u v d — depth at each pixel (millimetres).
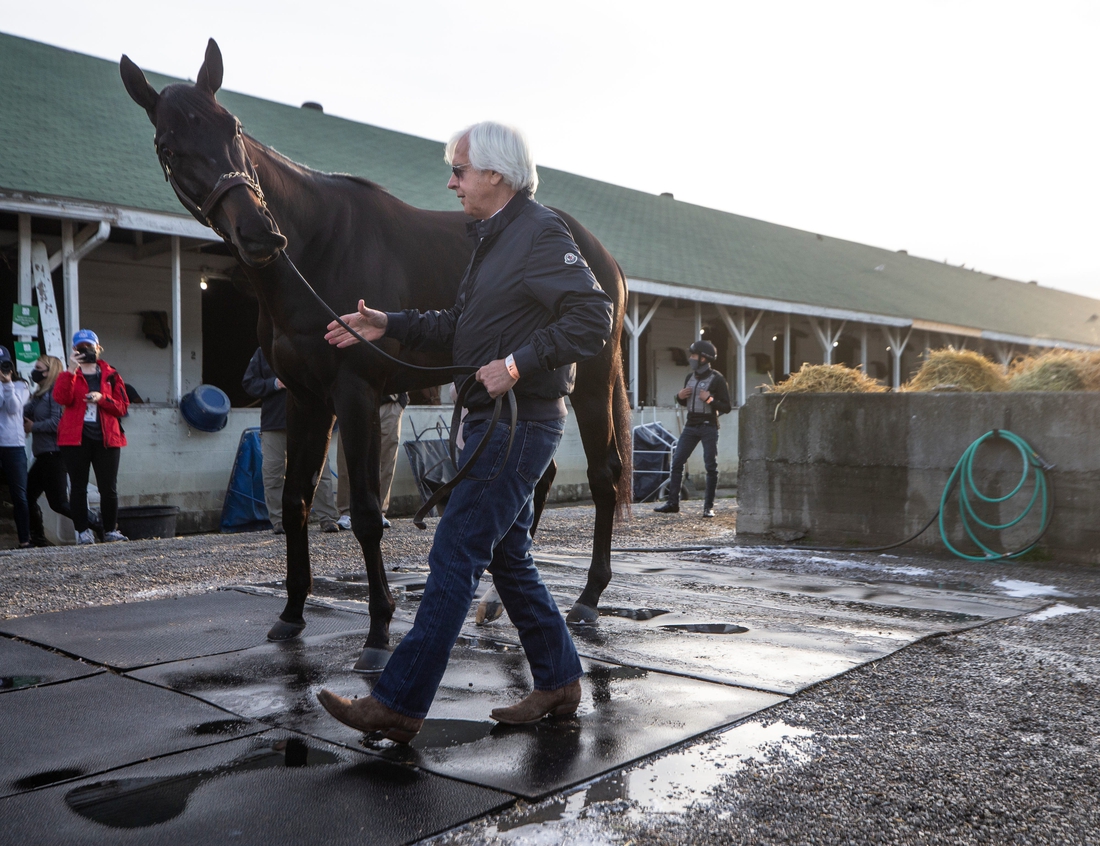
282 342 3217
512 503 2322
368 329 2602
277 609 3955
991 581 4918
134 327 11664
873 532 6246
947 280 27844
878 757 2252
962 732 2434
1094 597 4441
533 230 2318
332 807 1948
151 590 4574
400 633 3432
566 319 2223
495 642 3365
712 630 3602
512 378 2197
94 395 7328
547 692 2465
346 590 4430
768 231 23812
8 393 7578
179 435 9578
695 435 8938
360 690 2760
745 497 6805
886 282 23156
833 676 2920
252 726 2449
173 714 2547
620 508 4008
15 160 9180
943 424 5914
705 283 15641
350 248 3326
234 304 12750
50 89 11539
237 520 9570
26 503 7707
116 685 2818
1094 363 5730
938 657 3205
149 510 8281
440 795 2004
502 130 2363
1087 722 2521
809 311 17312
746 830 1856
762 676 2916
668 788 2059
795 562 5645
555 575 5031
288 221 3164
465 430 2418
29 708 2602
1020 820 1918
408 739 2271
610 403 3977
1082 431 5379
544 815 1921
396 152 15336
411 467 10469
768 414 6688
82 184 9156
